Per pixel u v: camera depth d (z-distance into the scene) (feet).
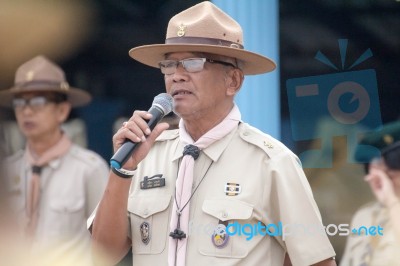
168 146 30.37
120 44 46.75
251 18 45.34
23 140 41.19
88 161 42.29
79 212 41.16
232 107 30.01
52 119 41.57
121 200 27.73
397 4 45.32
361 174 42.80
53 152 41.24
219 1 45.80
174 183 29.09
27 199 40.06
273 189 28.02
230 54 29.27
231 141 29.19
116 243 28.60
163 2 48.03
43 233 39.58
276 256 28.25
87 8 43.86
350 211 41.93
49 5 24.32
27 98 41.11
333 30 45.65
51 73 41.39
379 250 40.24
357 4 45.57
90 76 45.14
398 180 41.73
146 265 28.71
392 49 45.29
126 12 47.34
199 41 29.17
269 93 45.01
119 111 46.44
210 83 28.89
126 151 26.22
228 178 28.35
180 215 28.25
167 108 27.63
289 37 45.91
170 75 28.91
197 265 27.53
